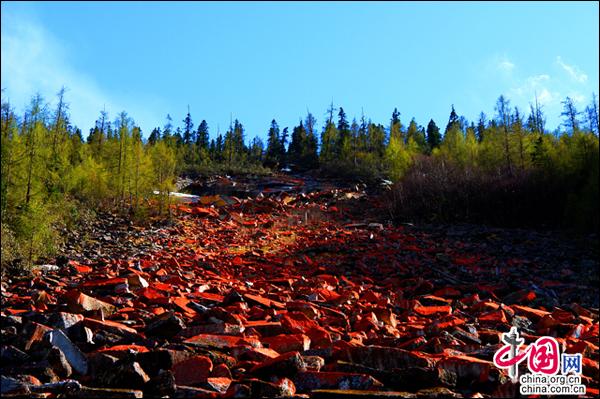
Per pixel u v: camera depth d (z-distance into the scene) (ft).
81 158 83.87
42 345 13.94
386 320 22.34
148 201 69.05
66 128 81.30
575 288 38.75
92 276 28.40
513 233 62.44
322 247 50.49
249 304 23.15
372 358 14.64
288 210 79.56
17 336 14.48
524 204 73.36
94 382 12.80
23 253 33.35
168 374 12.10
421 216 74.18
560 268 46.14
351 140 169.99
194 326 17.16
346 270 42.55
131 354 13.65
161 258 39.29
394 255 48.42
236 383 12.44
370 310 23.97
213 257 42.83
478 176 85.30
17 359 13.41
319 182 116.98
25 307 20.40
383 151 162.71
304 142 192.85
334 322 20.90
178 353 13.61
